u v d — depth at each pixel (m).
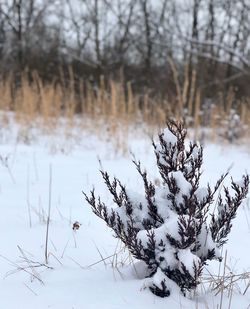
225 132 8.55
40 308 1.92
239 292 2.20
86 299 1.99
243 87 12.52
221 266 2.55
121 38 16.84
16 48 16.42
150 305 1.94
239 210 3.82
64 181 4.85
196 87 11.48
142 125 8.70
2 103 8.98
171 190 2.10
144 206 2.20
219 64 14.64
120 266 2.41
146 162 6.25
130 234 2.11
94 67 15.02
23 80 8.98
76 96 10.31
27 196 4.11
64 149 7.17
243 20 15.37
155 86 12.48
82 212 3.56
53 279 2.22
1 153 6.55
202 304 2.02
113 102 7.59
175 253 2.03
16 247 2.72
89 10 17.23
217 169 6.02
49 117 8.23
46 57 15.69
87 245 2.78
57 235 2.94
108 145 7.64
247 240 3.05
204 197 2.16
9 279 2.26
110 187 2.29
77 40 17.17
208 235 2.11
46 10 17.67
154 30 16.14
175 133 2.23
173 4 16.42
